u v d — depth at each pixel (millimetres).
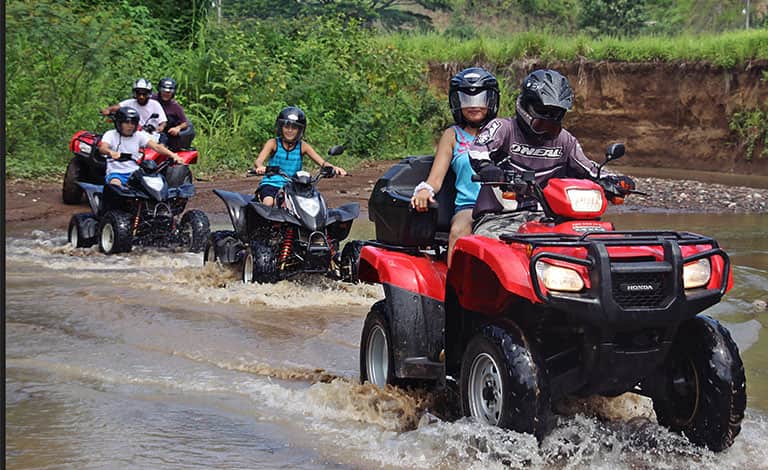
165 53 23312
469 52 31938
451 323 5094
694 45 29078
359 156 24984
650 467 4344
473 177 4676
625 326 4223
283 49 25922
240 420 5008
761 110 27094
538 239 4426
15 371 5871
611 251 4367
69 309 7684
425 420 4945
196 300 8305
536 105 5008
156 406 5230
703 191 19609
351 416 5094
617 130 29797
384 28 54312
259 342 6848
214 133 21734
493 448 4293
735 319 7840
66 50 19000
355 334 7230
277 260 9125
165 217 11227
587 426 4816
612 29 50688
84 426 4859
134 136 11570
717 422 4391
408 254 5531
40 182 16391
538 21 62406
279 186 9445
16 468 4246
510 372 4277
